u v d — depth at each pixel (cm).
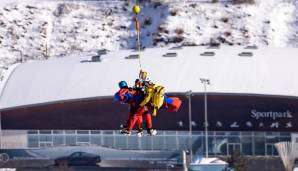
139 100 5891
